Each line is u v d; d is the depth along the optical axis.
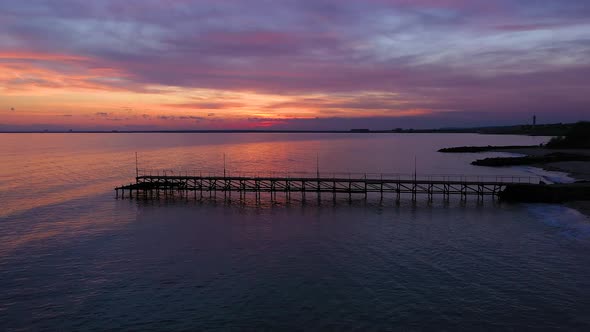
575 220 46.97
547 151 147.62
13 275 33.53
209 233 45.00
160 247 40.16
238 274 33.06
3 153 172.25
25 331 25.22
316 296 28.94
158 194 70.38
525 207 56.34
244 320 25.91
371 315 26.19
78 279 32.59
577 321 25.09
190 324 25.59
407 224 48.09
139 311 27.36
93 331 25.09
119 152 178.75
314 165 116.06
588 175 82.88
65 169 108.69
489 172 96.00
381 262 35.28
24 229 47.03
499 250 37.81
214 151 186.25
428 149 194.25
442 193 64.81
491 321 25.25
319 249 38.97
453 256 36.47
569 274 31.94
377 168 106.88
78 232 45.75
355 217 52.16
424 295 28.81
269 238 42.88
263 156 152.88
